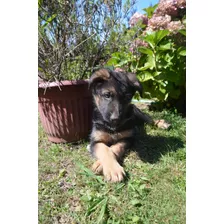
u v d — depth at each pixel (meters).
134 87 1.02
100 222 0.71
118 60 1.42
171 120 1.35
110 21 1.25
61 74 1.12
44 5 1.04
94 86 1.03
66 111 1.07
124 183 0.84
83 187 0.85
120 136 1.04
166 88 1.45
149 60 1.41
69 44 1.11
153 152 1.04
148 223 0.71
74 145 1.13
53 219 0.74
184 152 1.00
